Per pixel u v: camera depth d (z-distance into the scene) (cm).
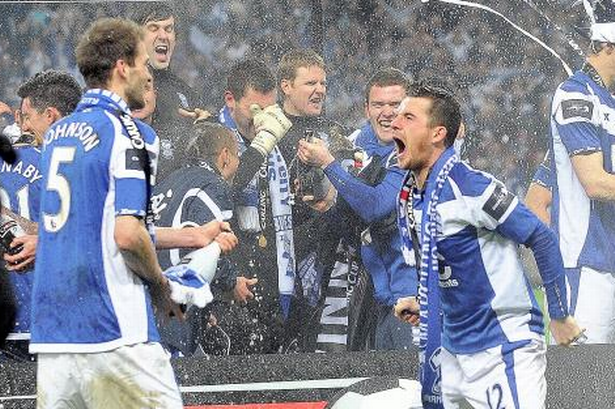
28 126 1319
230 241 944
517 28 1803
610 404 1366
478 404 889
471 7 1802
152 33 1656
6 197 1367
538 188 1670
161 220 1495
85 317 829
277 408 1336
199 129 1577
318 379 1489
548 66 1803
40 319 841
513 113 1798
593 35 1614
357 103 1764
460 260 877
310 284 1619
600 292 1611
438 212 871
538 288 1608
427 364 897
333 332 1622
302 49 1712
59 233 836
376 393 1044
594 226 1616
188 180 1510
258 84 1622
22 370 1467
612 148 1619
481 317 880
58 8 1728
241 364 1534
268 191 1609
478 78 1803
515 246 886
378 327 1619
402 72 1662
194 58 1723
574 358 1534
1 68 1719
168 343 1552
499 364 879
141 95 867
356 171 1622
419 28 1795
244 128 1638
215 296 1563
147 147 847
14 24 1720
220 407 1368
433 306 885
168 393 844
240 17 1744
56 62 1733
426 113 879
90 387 834
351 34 1778
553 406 1364
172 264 1495
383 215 1588
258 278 1605
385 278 1608
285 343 1614
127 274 836
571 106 1609
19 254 1012
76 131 841
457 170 873
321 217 1616
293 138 1628
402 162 891
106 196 830
